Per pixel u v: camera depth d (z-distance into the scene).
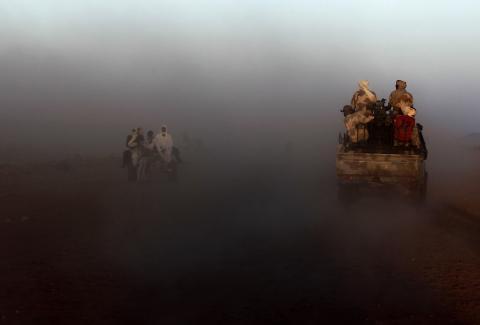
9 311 7.46
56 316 7.38
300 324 7.27
